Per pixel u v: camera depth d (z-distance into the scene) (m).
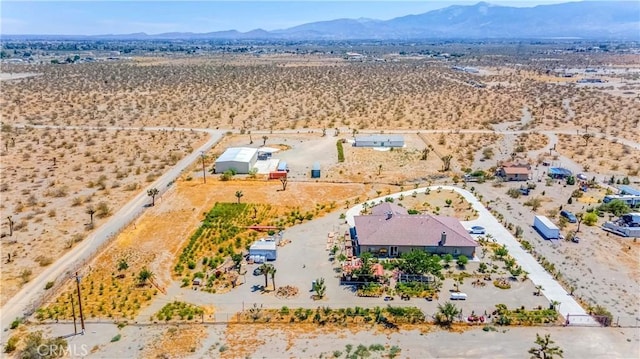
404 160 117.56
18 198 92.31
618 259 70.12
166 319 55.31
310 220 83.38
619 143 131.62
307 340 51.72
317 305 58.19
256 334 52.75
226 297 59.84
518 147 127.12
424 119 161.38
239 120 159.38
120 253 71.06
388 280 63.88
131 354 49.25
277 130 147.12
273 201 91.88
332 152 124.44
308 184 101.44
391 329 53.75
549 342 50.84
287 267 67.12
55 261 69.00
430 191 96.81
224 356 49.06
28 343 48.75
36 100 185.38
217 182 102.62
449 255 68.62
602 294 61.00
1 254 70.81
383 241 70.12
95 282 63.09
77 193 95.62
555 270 66.50
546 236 76.44
